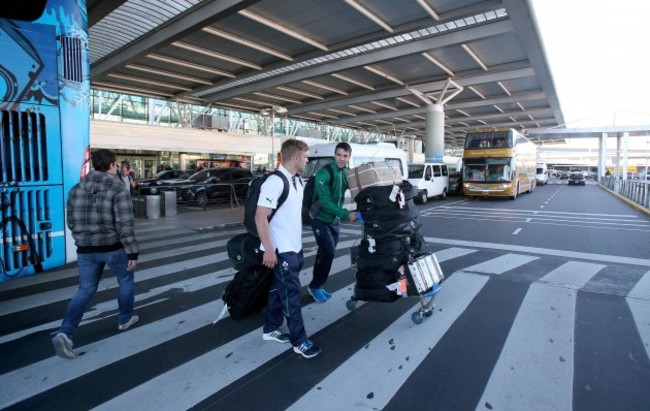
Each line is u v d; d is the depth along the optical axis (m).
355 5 14.47
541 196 25.91
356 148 13.61
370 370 3.28
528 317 4.37
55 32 5.10
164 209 13.92
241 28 16.84
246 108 35.69
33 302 5.06
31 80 4.87
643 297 5.01
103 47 18.16
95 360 3.47
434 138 27.94
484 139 22.17
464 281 5.76
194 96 29.64
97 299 5.10
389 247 4.05
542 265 6.74
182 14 14.66
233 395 2.93
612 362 3.37
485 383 3.06
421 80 25.97
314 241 9.39
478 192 22.16
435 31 17.03
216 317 4.46
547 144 83.38
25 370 3.31
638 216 14.50
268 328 3.83
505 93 30.09
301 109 34.25
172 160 32.16
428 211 16.41
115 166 3.76
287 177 3.45
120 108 32.69
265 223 3.31
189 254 7.88
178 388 3.02
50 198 5.06
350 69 22.95
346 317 4.44
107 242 3.63
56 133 5.11
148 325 4.23
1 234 4.67
